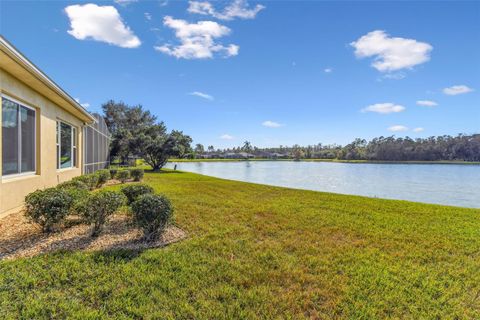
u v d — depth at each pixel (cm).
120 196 426
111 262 303
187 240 397
